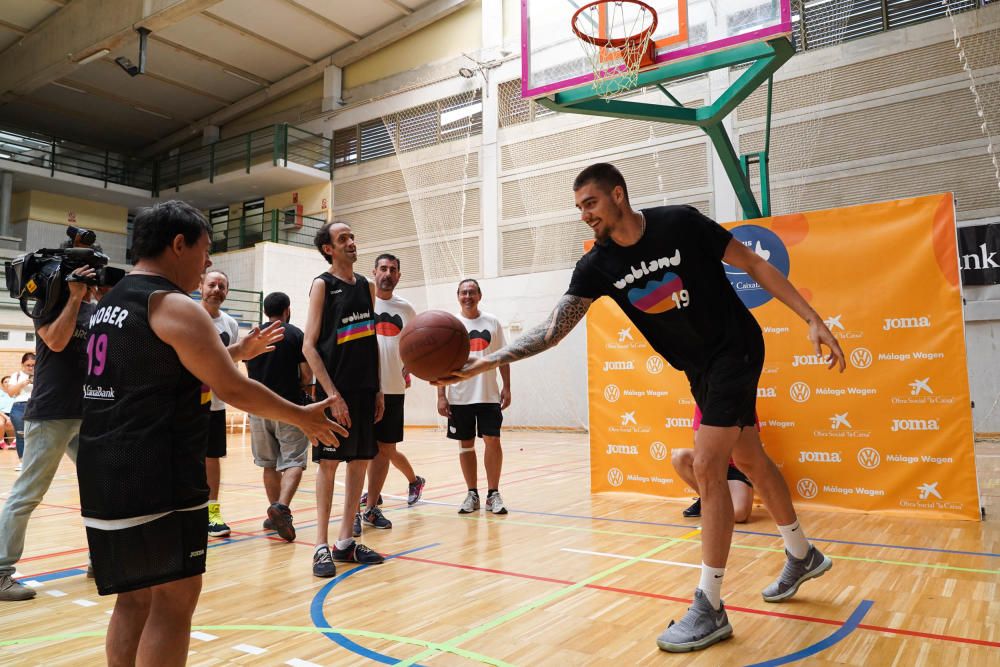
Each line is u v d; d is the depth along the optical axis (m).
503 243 13.55
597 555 3.12
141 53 12.38
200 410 1.41
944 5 9.75
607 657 1.89
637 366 4.81
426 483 5.77
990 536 3.37
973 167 9.38
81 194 16.61
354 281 3.10
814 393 4.18
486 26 13.88
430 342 2.08
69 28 13.42
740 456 2.25
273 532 3.78
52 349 2.55
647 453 4.75
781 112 10.81
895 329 3.98
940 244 3.88
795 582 2.36
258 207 17.48
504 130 13.67
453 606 2.37
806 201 10.55
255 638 2.06
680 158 11.73
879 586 2.54
